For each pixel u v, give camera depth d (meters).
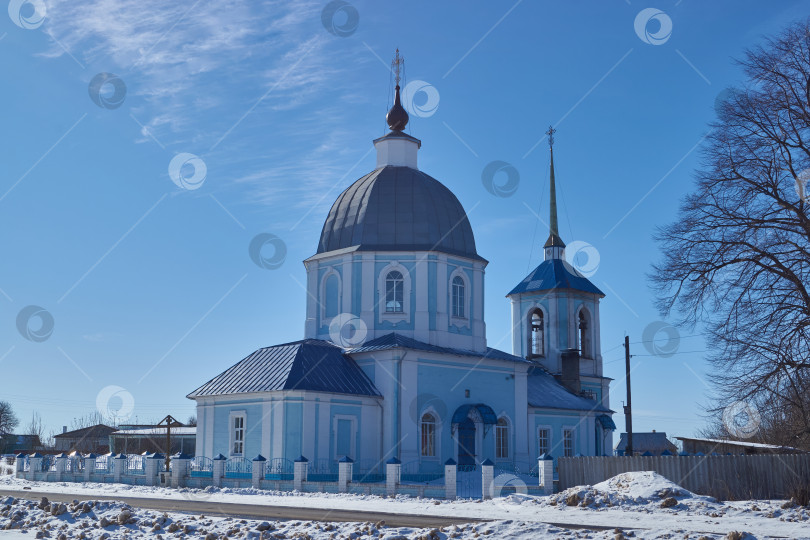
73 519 19.11
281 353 39.62
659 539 14.70
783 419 32.09
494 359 42.69
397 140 45.16
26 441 90.44
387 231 41.81
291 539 15.76
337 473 36.53
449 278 42.06
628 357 46.03
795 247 28.34
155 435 65.31
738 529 17.88
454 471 29.06
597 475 30.12
